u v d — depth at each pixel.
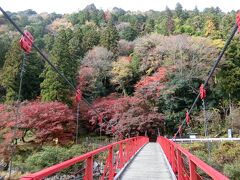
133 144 12.12
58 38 29.31
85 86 31.61
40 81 29.22
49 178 9.81
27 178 1.94
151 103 29.84
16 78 26.55
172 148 7.30
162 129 29.48
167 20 45.97
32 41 4.95
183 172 4.78
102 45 40.00
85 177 3.62
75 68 30.53
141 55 35.25
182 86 29.36
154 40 35.56
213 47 30.17
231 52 29.33
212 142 21.23
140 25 52.34
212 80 29.72
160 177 7.19
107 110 28.08
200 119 27.16
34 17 61.19
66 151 16.69
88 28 49.41
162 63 33.22
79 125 28.41
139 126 27.25
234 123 24.95
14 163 16.16
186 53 30.58
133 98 28.72
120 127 26.84
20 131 19.39
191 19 46.41
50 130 20.03
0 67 32.16
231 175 12.98
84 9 61.62
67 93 25.50
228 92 28.25
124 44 41.91
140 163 9.96
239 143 19.62
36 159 15.82
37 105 21.05
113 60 36.97
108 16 59.22
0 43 34.16
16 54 26.95
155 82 30.28
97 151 4.08
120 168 7.92
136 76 34.81
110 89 35.19
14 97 26.19
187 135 27.97
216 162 16.19
